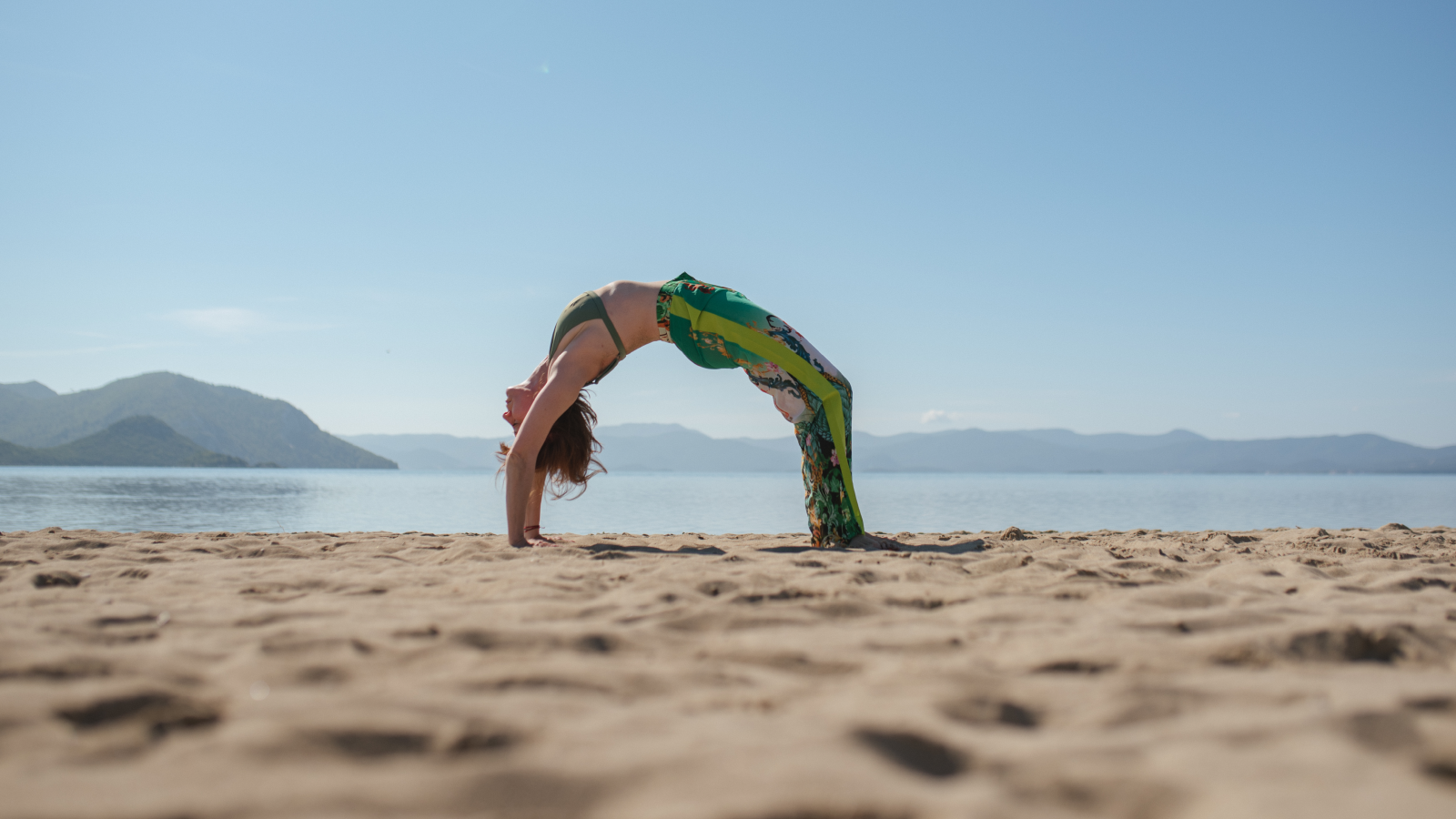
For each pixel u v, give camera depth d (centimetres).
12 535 419
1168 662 156
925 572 276
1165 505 2441
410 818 88
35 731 110
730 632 185
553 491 440
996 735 118
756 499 2662
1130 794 95
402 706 121
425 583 257
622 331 419
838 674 151
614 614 200
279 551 365
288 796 91
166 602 219
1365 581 276
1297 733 113
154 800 89
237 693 132
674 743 108
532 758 104
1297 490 4991
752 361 417
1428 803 92
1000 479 11394
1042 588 245
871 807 89
